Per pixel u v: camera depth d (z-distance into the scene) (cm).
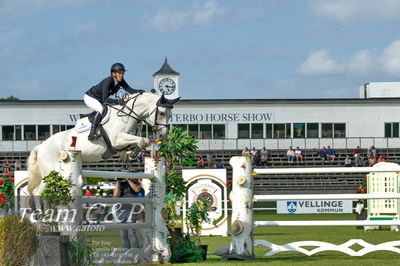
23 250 821
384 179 2066
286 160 5716
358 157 5319
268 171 1130
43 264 823
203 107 5947
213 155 5816
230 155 5828
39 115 5869
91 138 1401
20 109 5853
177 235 1184
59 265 818
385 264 1031
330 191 4978
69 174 902
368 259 1115
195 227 1239
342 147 5928
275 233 1984
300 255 1220
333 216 2884
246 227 1124
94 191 1483
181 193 1303
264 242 1152
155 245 1102
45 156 1455
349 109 6025
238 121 5947
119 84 1459
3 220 826
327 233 1947
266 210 3497
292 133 5991
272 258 1162
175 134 1326
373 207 2094
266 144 5881
